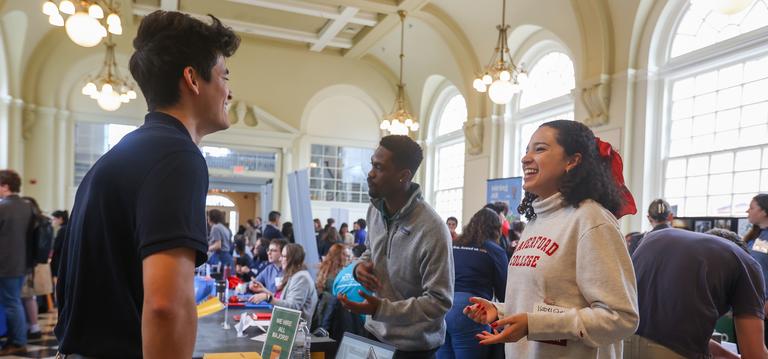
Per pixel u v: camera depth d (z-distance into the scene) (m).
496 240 3.25
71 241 0.96
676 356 1.85
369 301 1.64
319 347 2.24
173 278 0.80
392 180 1.84
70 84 9.70
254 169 10.91
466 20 8.62
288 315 1.78
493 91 5.34
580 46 6.71
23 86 9.19
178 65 0.96
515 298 1.39
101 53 9.73
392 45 10.71
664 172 5.93
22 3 7.89
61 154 9.55
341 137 11.63
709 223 4.35
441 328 1.91
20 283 4.59
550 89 7.87
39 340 4.98
